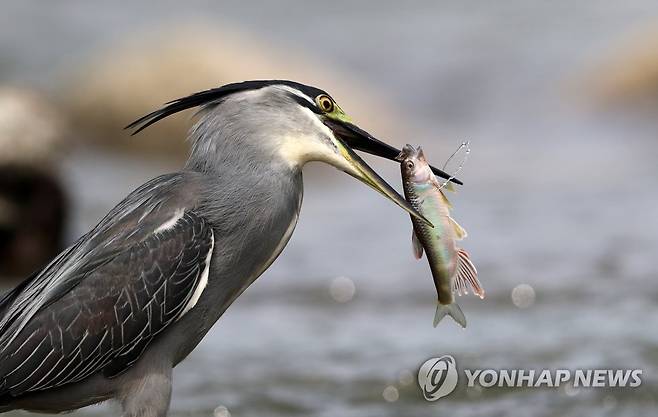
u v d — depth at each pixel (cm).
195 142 947
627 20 3534
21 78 3284
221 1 4106
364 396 1153
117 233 905
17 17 3725
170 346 909
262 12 3984
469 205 1977
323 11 3966
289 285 1566
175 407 1128
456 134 2786
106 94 2669
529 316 1366
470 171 2294
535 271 1548
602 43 3350
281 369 1229
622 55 3039
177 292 891
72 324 884
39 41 3550
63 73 3188
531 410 1102
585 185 2078
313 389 1174
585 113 2862
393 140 2706
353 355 1268
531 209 1919
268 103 928
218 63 2719
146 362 903
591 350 1227
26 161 1666
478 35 3591
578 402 1113
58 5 3853
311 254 1722
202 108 950
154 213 909
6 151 1653
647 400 1106
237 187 920
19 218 1678
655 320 1309
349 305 1473
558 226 1792
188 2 4062
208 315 923
